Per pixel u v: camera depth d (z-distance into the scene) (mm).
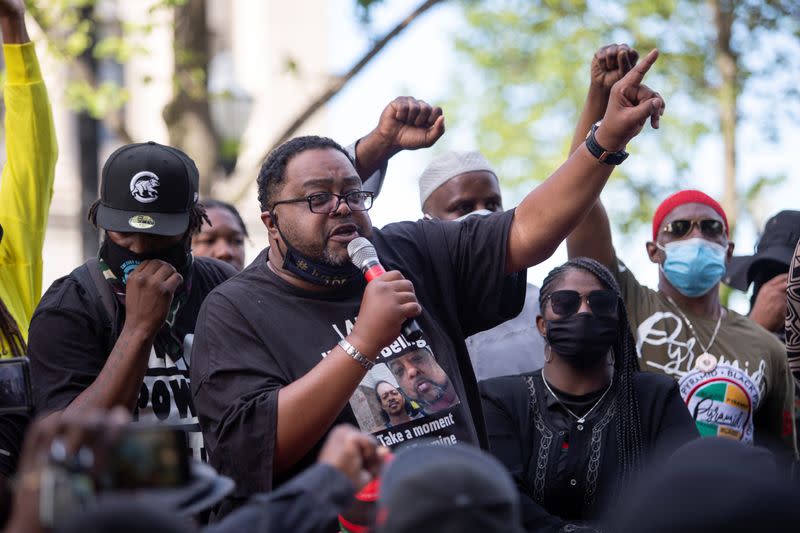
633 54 4262
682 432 4461
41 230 4633
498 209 5793
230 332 3879
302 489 2742
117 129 10070
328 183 3910
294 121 9922
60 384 4160
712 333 5348
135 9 13289
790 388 5340
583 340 4496
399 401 3838
